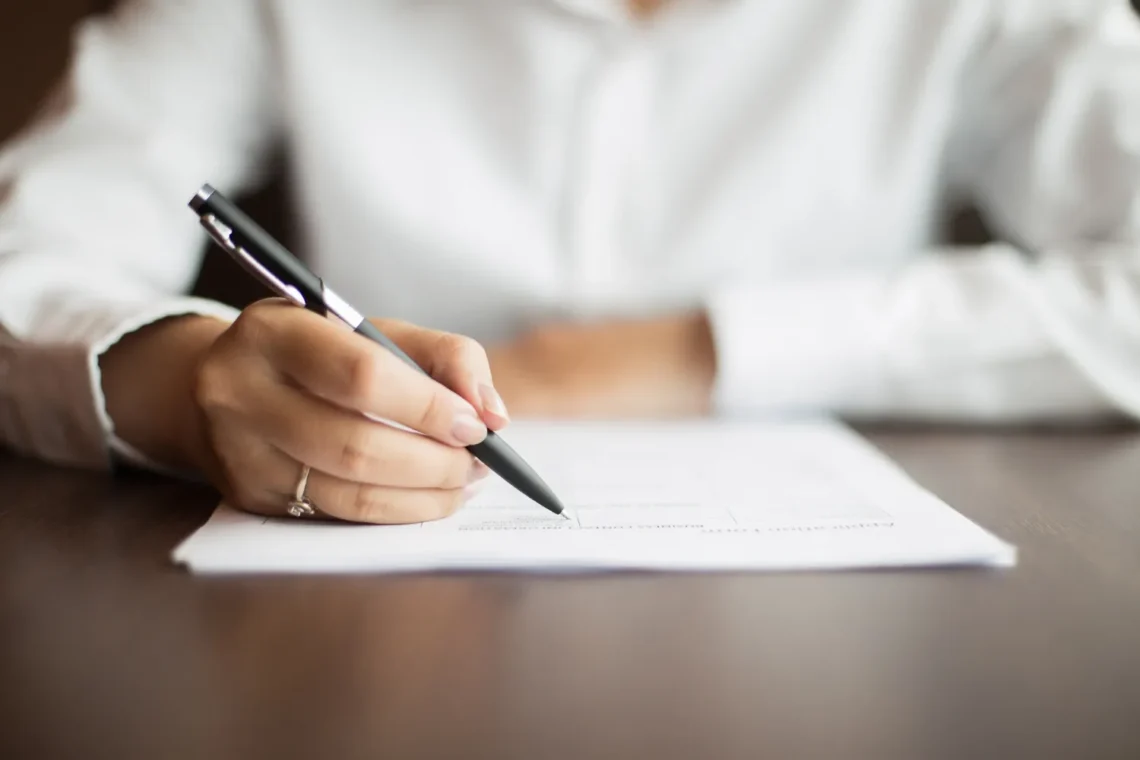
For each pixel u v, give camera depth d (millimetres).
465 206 818
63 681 240
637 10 805
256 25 833
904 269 667
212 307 508
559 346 650
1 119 1211
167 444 458
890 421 629
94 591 308
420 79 818
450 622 281
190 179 777
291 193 903
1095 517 402
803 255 837
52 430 487
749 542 347
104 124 767
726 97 813
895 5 807
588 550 334
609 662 253
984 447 549
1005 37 803
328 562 326
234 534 357
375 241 829
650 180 815
